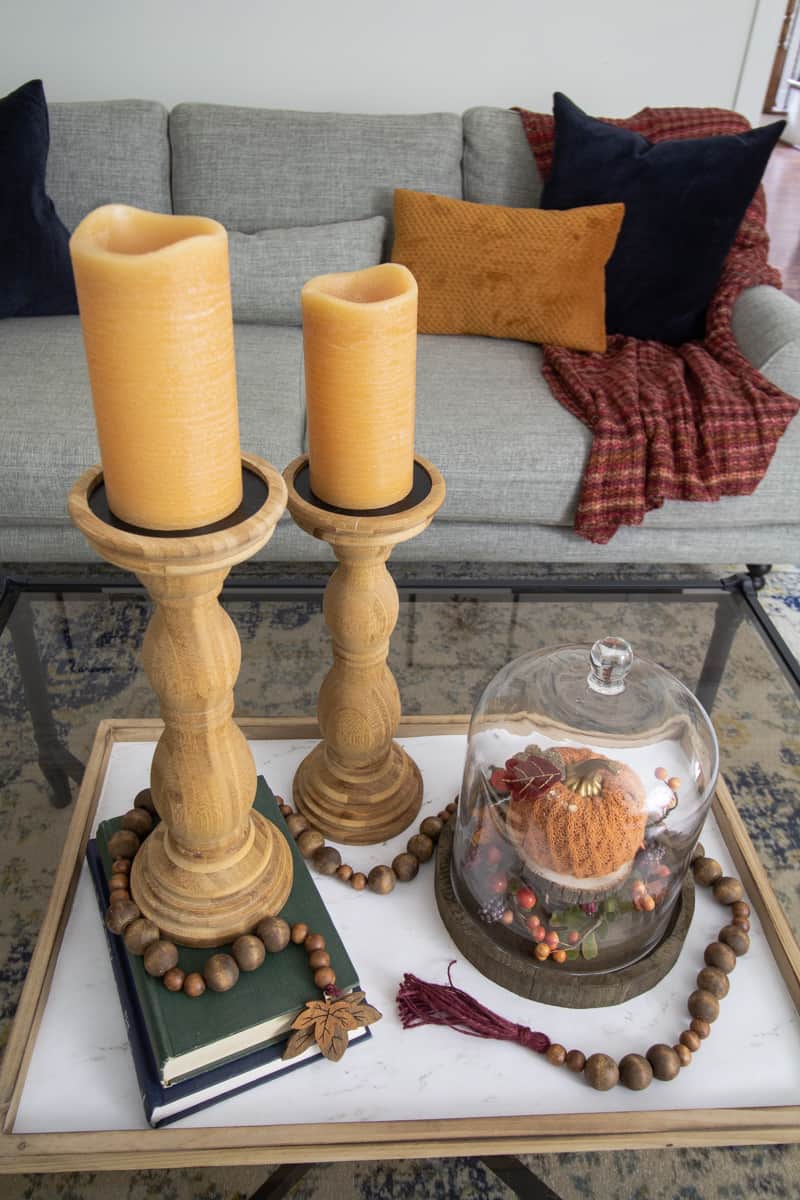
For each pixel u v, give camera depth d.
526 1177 0.87
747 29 2.29
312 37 2.26
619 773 0.70
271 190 2.00
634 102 2.39
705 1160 0.94
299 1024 0.65
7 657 1.12
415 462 0.74
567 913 0.72
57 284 1.86
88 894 0.81
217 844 0.69
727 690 1.14
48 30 2.22
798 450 1.57
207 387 0.48
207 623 0.59
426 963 0.75
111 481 0.52
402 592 1.28
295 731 0.97
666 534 1.66
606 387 1.68
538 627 1.23
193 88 2.32
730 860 0.87
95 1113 0.65
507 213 1.84
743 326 1.79
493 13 2.24
